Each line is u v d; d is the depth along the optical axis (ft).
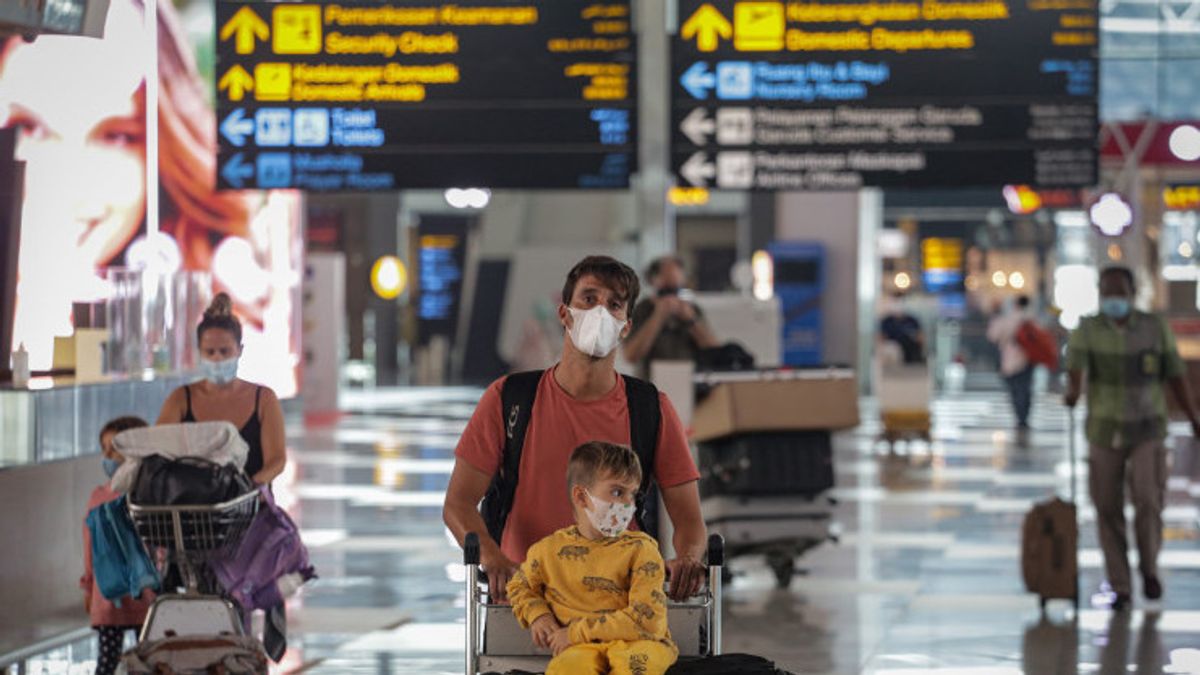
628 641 23.70
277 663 38.68
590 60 54.44
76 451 44.29
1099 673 40.68
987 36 55.83
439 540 63.00
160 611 31.99
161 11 77.00
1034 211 150.82
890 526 67.21
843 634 45.44
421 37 54.39
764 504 51.42
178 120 79.36
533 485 25.52
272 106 54.44
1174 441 104.01
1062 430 116.26
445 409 135.03
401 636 45.21
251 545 36.83
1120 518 49.60
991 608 49.32
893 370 101.24
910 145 55.83
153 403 49.32
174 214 78.64
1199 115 127.95
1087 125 55.83
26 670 41.14
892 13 55.72
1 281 50.37
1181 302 126.93
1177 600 50.60
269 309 95.04
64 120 63.05
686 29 55.47
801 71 55.72
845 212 145.18
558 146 54.44
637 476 23.88
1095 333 49.37
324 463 91.91
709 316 61.41
